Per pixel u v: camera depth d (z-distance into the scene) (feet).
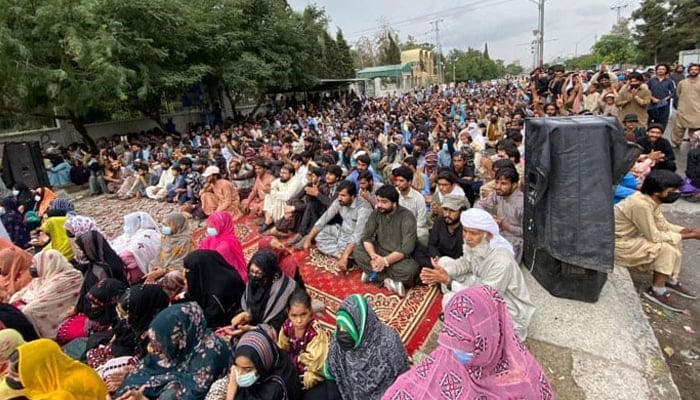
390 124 43.11
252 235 19.56
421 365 5.32
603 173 9.67
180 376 7.96
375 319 7.09
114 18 38.93
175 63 48.47
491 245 9.81
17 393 6.94
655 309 11.32
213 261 10.97
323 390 7.79
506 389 5.14
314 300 11.93
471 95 85.97
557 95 36.32
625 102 22.77
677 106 24.29
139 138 44.83
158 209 25.90
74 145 41.42
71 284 11.93
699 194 17.60
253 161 26.12
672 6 101.04
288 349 8.78
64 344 11.29
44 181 32.37
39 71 32.89
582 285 10.61
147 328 9.27
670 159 16.92
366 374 7.00
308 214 17.72
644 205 11.28
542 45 94.68
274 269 9.89
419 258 12.88
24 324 9.87
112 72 34.50
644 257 11.37
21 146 31.14
